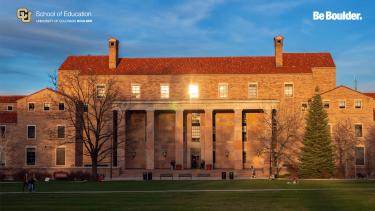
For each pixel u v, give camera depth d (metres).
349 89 100.75
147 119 104.88
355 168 98.06
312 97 100.00
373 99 100.00
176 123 105.25
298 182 75.06
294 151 100.94
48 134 102.25
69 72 109.19
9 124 102.31
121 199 49.91
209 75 108.12
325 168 92.25
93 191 60.16
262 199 49.69
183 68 110.19
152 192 58.06
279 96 106.81
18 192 59.03
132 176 98.56
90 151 86.69
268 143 101.12
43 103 102.62
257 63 110.75
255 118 108.50
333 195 53.53
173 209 42.22
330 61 110.38
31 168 96.31
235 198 50.59
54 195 54.72
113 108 103.69
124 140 99.00
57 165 102.12
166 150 109.44
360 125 100.00
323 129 93.38
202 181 78.44
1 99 111.25
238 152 103.56
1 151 101.75
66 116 102.00
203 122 109.25
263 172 99.94
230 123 109.06
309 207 43.84
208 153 104.44
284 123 100.69
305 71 107.06
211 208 43.00
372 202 47.06
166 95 108.50
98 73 108.06
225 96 107.94
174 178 91.56
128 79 108.50
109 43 110.62
